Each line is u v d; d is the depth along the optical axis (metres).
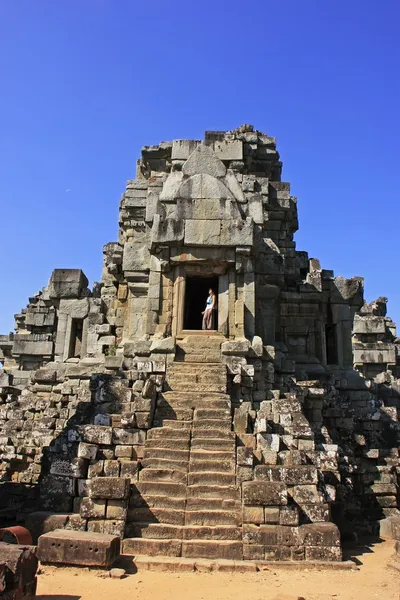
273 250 20.94
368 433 18.39
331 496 11.83
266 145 25.73
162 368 15.98
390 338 29.25
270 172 26.09
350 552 12.07
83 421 14.38
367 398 19.98
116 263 21.62
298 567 10.11
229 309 18.28
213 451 12.73
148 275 20.23
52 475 12.11
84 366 20.44
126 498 11.09
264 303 20.33
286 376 18.08
